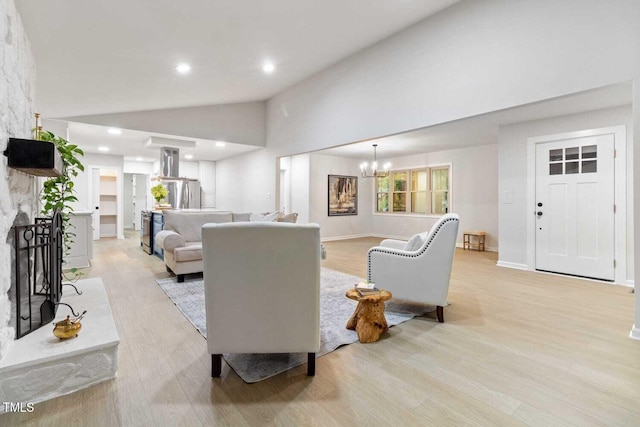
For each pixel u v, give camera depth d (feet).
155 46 10.23
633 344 7.52
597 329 8.42
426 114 11.90
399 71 12.84
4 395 5.02
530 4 9.24
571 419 4.94
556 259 14.94
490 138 20.44
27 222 7.25
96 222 25.99
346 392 5.62
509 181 16.39
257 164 23.11
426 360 6.77
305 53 13.93
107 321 6.72
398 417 4.98
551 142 14.99
